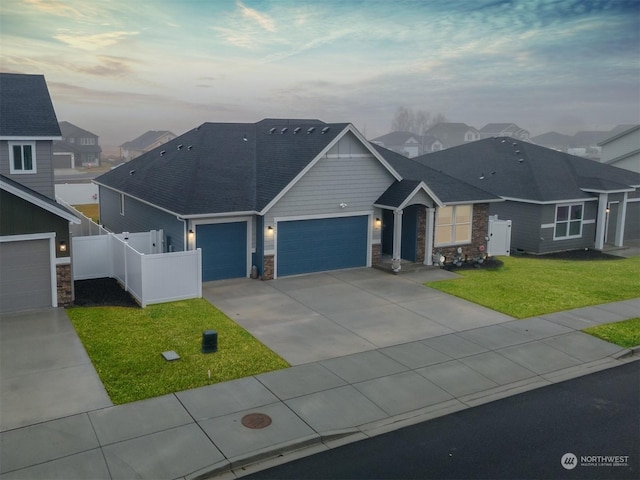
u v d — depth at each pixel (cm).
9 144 2045
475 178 3073
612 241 3091
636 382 1241
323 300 1781
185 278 1739
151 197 2195
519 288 1984
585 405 1127
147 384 1149
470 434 1005
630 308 1778
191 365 1250
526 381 1234
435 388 1180
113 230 2877
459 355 1359
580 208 2850
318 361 1298
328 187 2092
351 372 1243
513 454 942
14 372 1189
